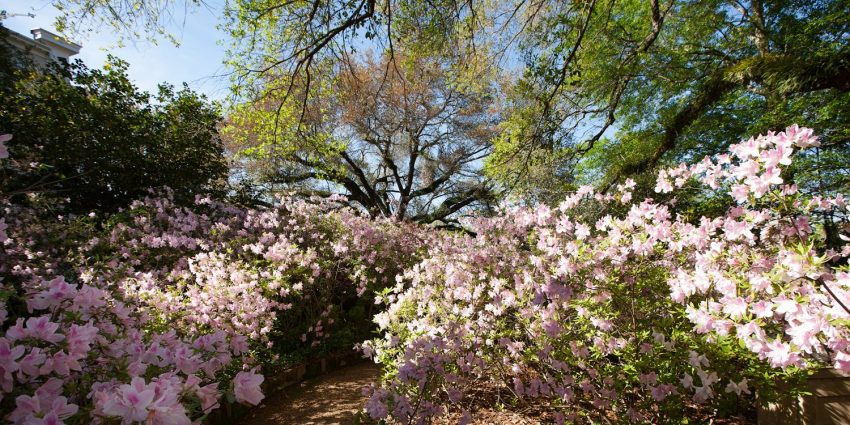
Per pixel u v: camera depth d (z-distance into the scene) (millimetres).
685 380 2182
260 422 3715
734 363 2246
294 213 7047
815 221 2502
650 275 2594
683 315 2418
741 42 9266
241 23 6430
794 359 1691
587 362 2832
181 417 1225
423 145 17297
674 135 10102
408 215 17469
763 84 8305
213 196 8984
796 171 7719
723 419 3012
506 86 8992
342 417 3721
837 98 7305
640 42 7723
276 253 5059
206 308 3762
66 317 1843
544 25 6688
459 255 4098
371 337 6004
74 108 7383
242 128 10211
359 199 17281
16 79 7953
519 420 3236
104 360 1838
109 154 7602
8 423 1338
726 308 1911
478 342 3174
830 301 1749
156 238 5652
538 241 3436
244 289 4125
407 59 7082
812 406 2365
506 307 3248
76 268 4684
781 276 1720
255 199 12414
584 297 2637
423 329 3391
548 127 7430
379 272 6598
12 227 5359
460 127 16422
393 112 15398
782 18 8930
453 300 3691
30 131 7039
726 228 2244
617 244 2584
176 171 8414
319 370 5086
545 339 2926
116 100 8055
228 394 1495
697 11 9148
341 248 6039
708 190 5582
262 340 4223
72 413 1304
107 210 7879
